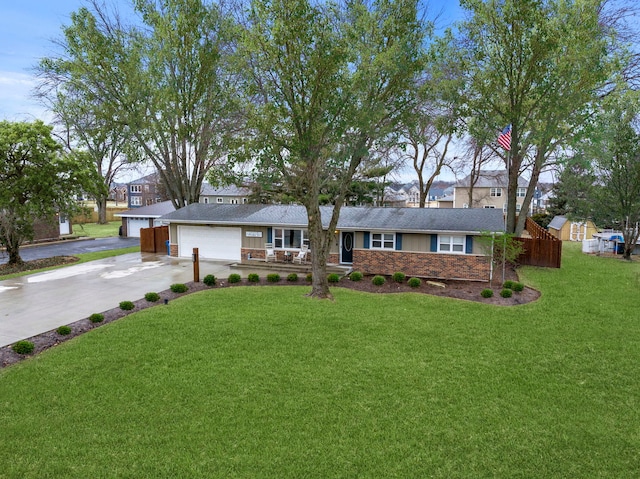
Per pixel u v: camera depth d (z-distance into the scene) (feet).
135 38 71.97
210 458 16.94
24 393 22.36
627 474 15.97
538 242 61.52
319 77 37.32
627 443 17.92
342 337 30.81
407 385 23.26
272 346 28.91
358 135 41.93
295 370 25.11
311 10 36.17
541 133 60.90
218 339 30.27
